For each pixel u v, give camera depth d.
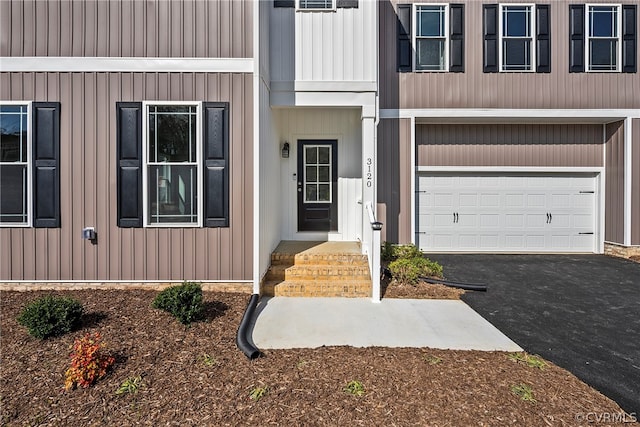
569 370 3.12
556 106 7.86
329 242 6.71
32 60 4.76
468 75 7.87
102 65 4.78
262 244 5.03
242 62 4.84
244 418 2.32
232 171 4.88
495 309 4.71
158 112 4.86
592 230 8.72
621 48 7.85
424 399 2.52
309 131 6.80
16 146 4.81
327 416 2.33
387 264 6.31
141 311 4.09
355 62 5.68
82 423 2.30
